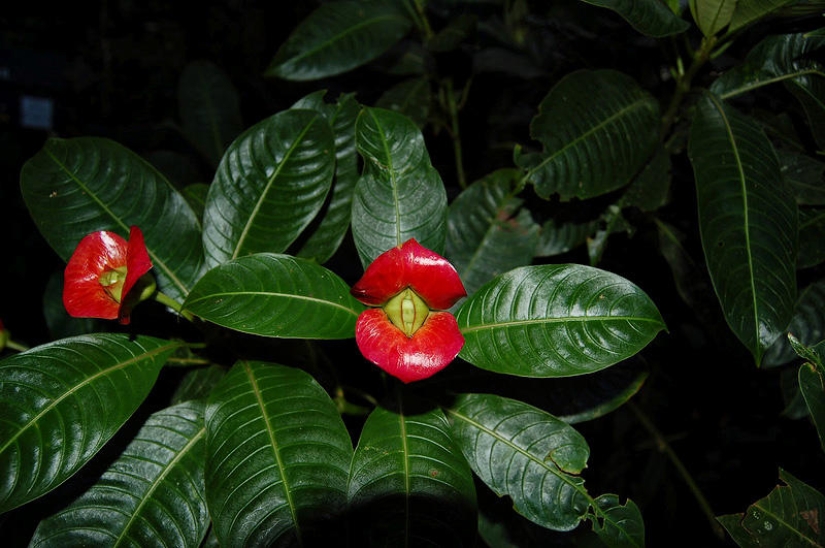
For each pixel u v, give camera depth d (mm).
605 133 513
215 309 429
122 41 1195
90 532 441
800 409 561
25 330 1121
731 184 472
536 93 702
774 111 600
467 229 563
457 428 471
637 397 763
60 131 1219
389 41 668
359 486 424
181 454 465
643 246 646
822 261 533
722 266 454
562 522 445
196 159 859
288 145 511
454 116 724
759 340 441
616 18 619
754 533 452
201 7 1147
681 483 748
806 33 505
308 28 657
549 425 462
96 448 422
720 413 736
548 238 572
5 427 414
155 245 513
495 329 439
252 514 416
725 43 525
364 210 477
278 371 468
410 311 411
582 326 429
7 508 401
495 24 868
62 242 502
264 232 502
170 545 443
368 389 635
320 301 442
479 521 539
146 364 460
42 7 1319
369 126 487
